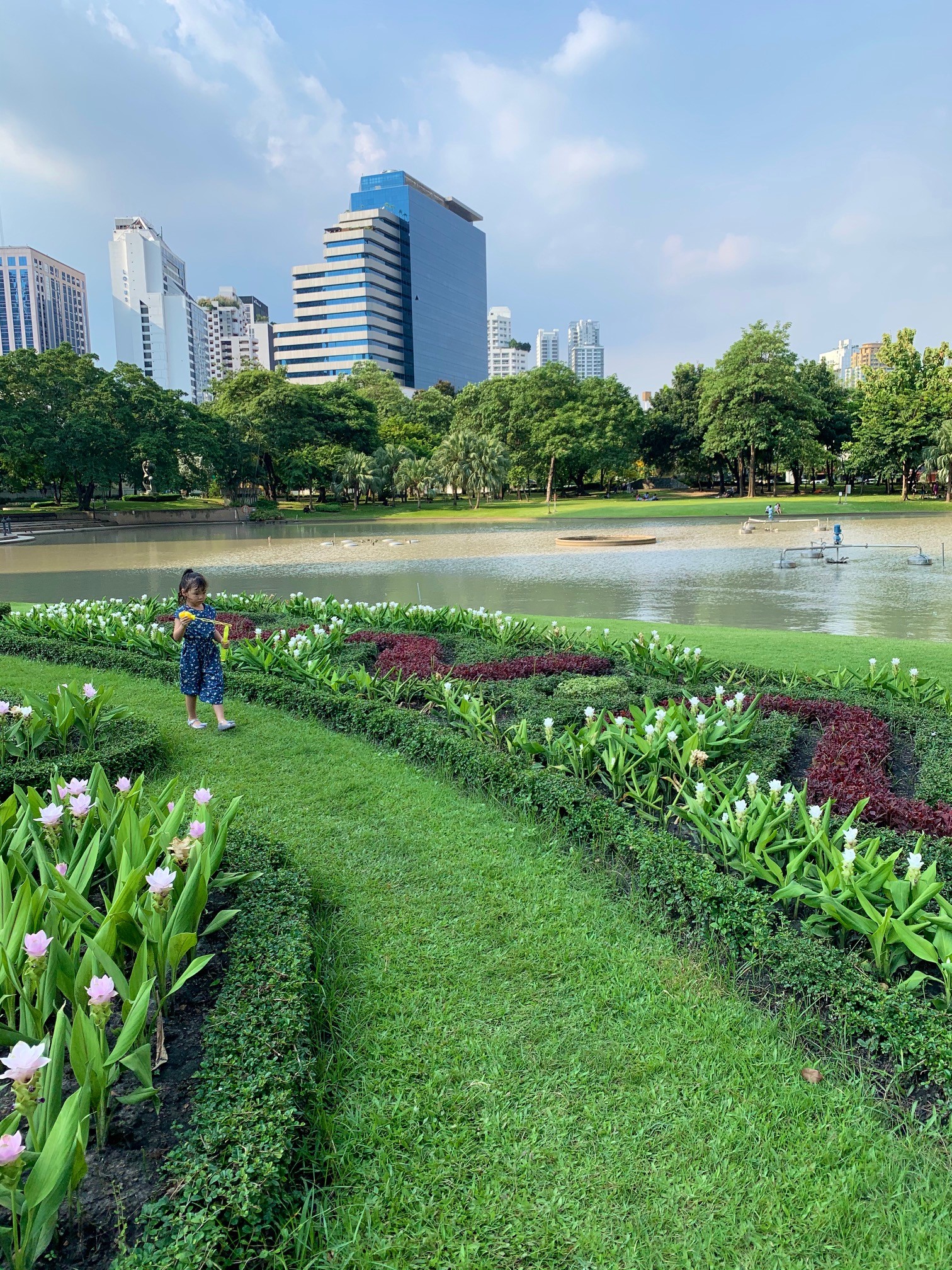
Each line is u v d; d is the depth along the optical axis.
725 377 54.34
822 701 6.44
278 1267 1.96
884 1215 2.17
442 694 6.45
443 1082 2.62
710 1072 2.68
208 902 3.66
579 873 4.03
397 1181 2.25
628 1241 2.08
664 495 70.12
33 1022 2.46
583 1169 2.29
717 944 3.37
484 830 4.52
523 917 3.63
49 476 50.69
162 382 140.38
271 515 56.84
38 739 5.40
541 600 16.27
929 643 9.64
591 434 58.84
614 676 7.37
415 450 71.81
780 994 3.11
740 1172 2.29
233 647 8.20
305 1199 2.13
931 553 25.44
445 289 146.50
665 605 15.46
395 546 32.00
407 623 9.74
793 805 4.36
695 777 4.68
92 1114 2.31
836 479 74.31
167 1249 1.87
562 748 5.05
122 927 2.78
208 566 24.64
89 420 46.72
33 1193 1.79
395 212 135.12
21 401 45.84
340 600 16.56
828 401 63.78
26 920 2.63
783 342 52.69
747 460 63.69
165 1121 2.40
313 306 127.69
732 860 3.78
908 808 4.36
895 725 6.06
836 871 3.30
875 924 3.09
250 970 2.92
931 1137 2.43
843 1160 2.35
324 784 5.22
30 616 9.98
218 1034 2.57
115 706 7.01
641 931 3.54
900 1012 2.72
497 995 3.07
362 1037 2.81
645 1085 2.63
